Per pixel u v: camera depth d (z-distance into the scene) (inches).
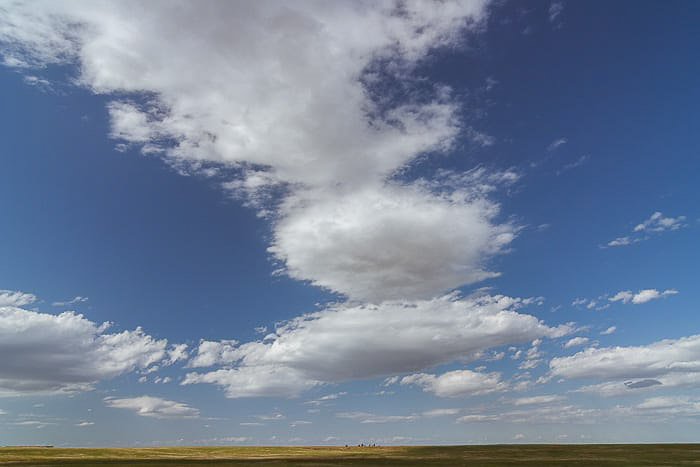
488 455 5285.4
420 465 4146.2
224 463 4249.5
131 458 4869.6
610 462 4045.3
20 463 4136.3
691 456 4601.4
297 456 5497.1
